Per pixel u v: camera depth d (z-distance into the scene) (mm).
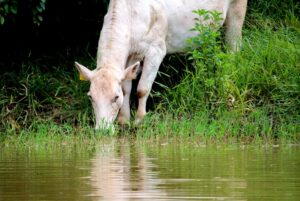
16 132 14148
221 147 12125
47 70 16500
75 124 14500
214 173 9250
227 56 14695
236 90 14617
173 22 15117
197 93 14648
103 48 13914
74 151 11797
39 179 8984
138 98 14641
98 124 13086
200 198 7660
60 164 10242
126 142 12922
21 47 17016
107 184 8570
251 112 14219
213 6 15641
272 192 7965
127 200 7617
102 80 13219
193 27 15375
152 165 10000
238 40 16312
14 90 15562
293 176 8984
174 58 15984
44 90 15531
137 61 14641
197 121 13672
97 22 17078
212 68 14859
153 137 13219
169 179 8836
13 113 14844
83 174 9320
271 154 11133
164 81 15812
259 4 18172
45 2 16562
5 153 11633
